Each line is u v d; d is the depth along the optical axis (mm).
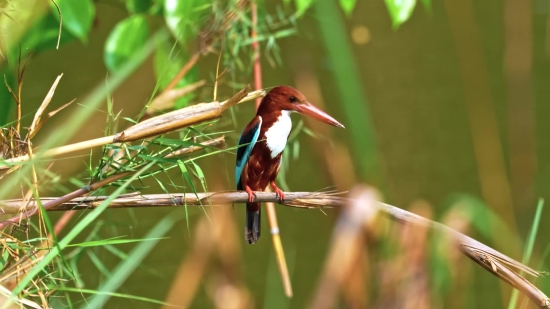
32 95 12133
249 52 9289
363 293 8992
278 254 9141
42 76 12531
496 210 9672
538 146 11750
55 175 9070
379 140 12031
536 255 9633
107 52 9070
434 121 12766
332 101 10633
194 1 9055
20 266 8797
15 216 8805
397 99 13523
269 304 9547
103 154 8812
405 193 10445
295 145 9180
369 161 9031
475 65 9867
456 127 12578
